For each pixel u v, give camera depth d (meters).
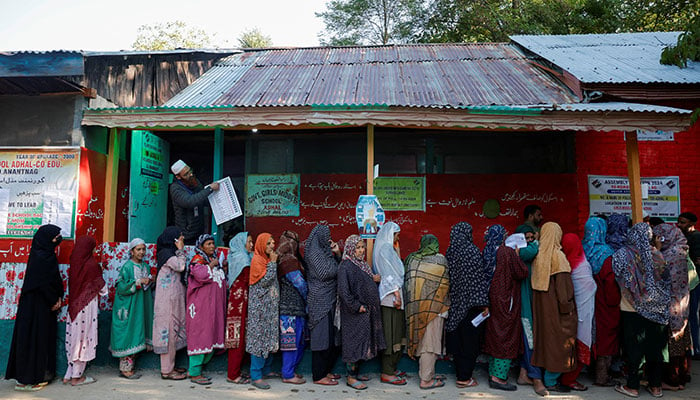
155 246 5.77
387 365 5.09
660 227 5.12
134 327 5.17
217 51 8.43
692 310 5.64
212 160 7.80
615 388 4.89
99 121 5.55
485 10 18.12
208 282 5.08
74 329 4.93
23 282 4.91
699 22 6.09
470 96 6.41
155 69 7.00
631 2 14.66
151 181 6.89
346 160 7.65
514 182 7.37
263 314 4.96
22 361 4.74
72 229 5.39
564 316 4.78
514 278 4.91
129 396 4.64
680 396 4.76
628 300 4.77
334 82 7.26
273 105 5.42
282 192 7.61
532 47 8.68
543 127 5.36
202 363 5.11
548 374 4.88
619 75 6.55
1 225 5.49
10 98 5.65
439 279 4.99
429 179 7.45
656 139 7.29
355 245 5.04
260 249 5.03
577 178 7.28
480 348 5.15
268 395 4.70
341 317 4.97
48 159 5.52
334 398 4.63
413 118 5.40
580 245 4.98
